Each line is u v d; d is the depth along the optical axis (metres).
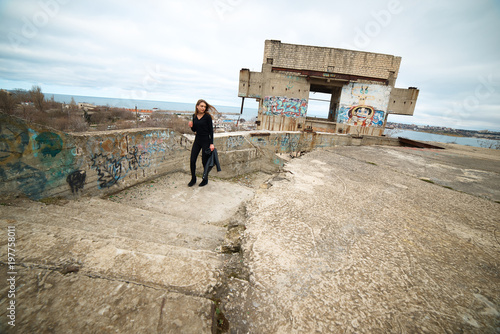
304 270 1.50
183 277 1.35
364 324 1.15
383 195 2.97
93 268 1.32
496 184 3.83
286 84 14.34
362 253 1.72
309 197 2.71
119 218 2.81
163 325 1.05
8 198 2.45
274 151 8.57
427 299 1.32
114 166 3.70
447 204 2.81
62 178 2.96
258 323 1.14
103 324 1.03
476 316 1.22
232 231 2.08
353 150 6.49
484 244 1.95
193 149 4.28
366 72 14.05
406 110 14.79
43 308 1.06
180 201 3.98
